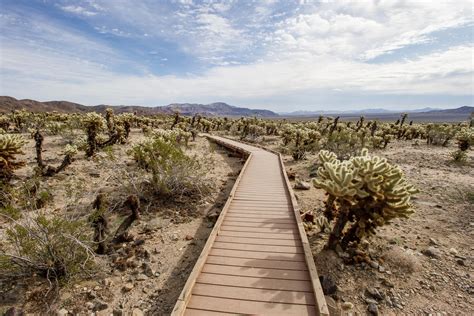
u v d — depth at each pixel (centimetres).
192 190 893
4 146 711
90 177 945
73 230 444
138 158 861
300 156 1473
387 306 402
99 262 468
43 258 430
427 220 661
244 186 919
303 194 877
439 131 2039
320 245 549
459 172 1107
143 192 806
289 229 574
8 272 426
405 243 557
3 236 521
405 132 2569
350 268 477
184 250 542
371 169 465
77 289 421
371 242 559
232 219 629
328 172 516
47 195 589
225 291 379
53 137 1861
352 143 1562
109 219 665
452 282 443
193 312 343
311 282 388
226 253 477
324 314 315
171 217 692
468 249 529
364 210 487
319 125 2969
